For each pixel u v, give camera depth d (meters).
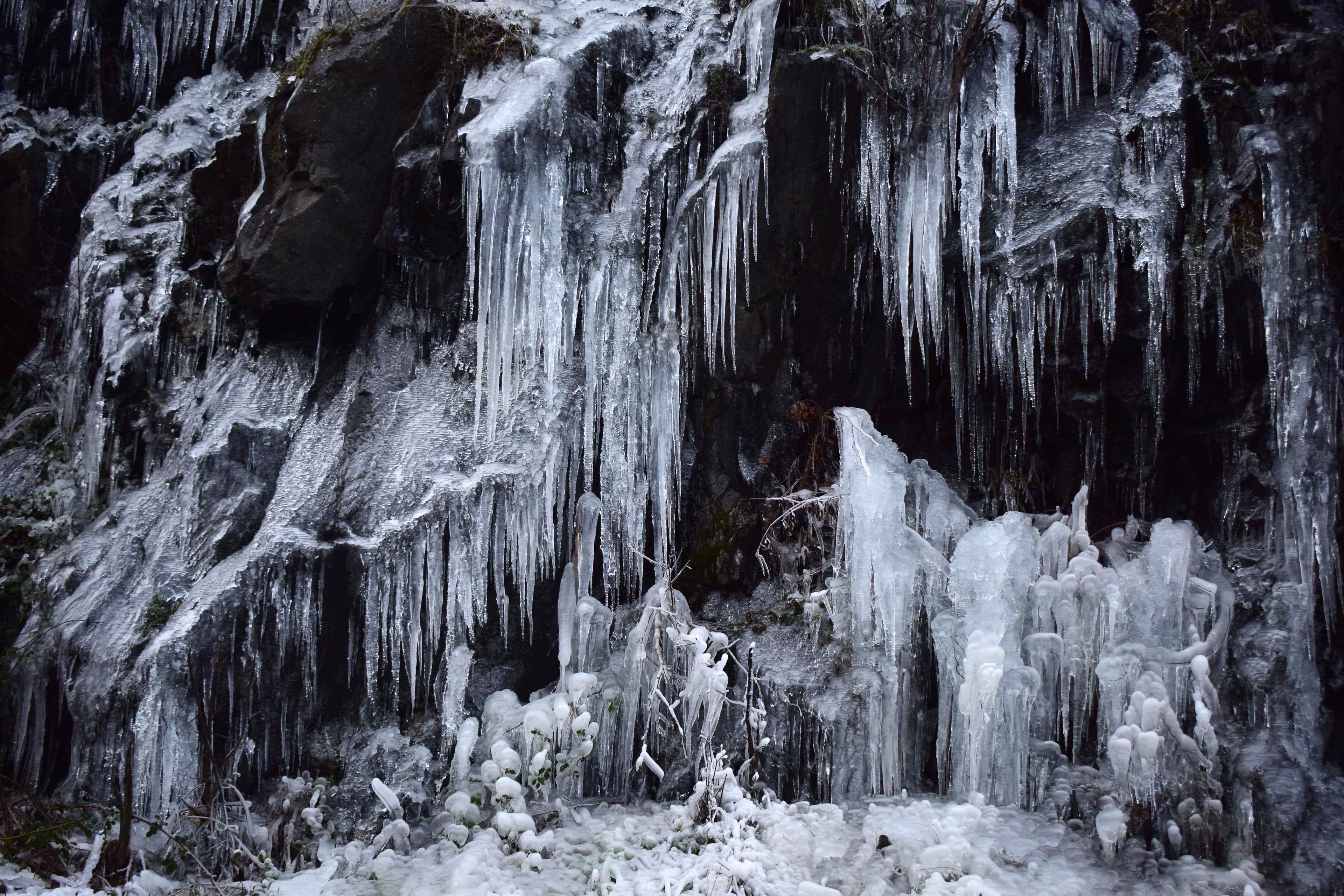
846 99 5.37
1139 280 5.48
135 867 4.50
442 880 4.32
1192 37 5.65
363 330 5.98
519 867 4.45
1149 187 5.45
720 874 4.28
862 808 4.82
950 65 5.41
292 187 5.54
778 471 5.93
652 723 5.31
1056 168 5.64
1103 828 4.33
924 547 5.14
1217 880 4.11
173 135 7.14
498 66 5.59
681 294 5.57
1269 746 4.61
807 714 5.13
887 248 5.52
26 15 7.79
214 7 7.48
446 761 5.12
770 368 5.86
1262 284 5.22
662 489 5.52
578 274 5.49
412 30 5.57
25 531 6.06
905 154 5.45
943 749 5.02
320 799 4.96
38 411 6.78
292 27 7.54
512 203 5.22
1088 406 5.82
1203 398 5.74
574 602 5.45
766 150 5.30
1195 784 4.51
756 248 5.48
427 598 5.26
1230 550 5.48
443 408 5.60
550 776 4.95
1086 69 5.86
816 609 5.39
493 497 5.27
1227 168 5.43
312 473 5.55
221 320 6.20
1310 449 5.11
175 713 4.94
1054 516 5.55
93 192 7.33
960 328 5.81
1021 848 4.31
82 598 5.54
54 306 7.19
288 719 5.25
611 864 4.42
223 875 4.49
